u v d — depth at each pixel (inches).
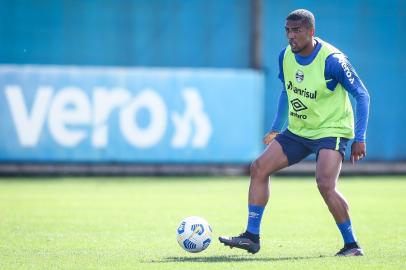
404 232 1557.6
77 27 2918.3
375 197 2316.7
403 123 3093.0
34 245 1370.6
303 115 1202.6
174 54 2960.1
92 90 2854.3
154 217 1814.7
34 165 2955.2
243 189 2568.9
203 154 2920.8
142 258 1218.0
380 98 3063.5
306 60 1189.1
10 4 2886.3
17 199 2206.0
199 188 2603.3
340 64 1170.0
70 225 1659.7
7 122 2812.5
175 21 2962.6
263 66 2999.5
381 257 1208.8
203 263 1151.0
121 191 2479.1
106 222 1716.3
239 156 2945.4
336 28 3014.3
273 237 1491.1
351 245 1219.9
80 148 2854.3
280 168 1213.1
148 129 2886.3
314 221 1754.4
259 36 2987.2
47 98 2829.7
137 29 2945.4
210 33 2979.8
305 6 3002.0
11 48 2891.2
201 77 2913.4
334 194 1184.2
